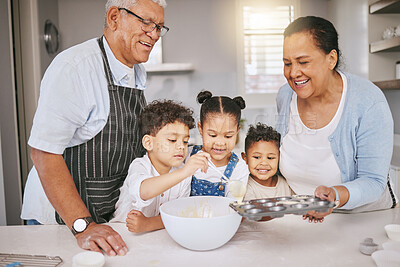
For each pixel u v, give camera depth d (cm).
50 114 107
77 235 102
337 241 99
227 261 88
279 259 89
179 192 115
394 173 228
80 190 123
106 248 93
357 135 117
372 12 291
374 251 90
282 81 407
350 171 120
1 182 246
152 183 98
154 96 402
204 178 115
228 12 402
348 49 344
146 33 120
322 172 121
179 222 89
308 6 397
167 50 403
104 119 119
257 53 404
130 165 115
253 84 407
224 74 405
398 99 295
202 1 401
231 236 94
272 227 110
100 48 124
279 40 403
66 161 122
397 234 98
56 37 368
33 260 90
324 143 119
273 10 399
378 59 298
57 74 110
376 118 114
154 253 94
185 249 96
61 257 93
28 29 312
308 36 113
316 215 102
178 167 114
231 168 115
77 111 112
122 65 126
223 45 404
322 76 115
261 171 119
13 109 276
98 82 119
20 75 312
